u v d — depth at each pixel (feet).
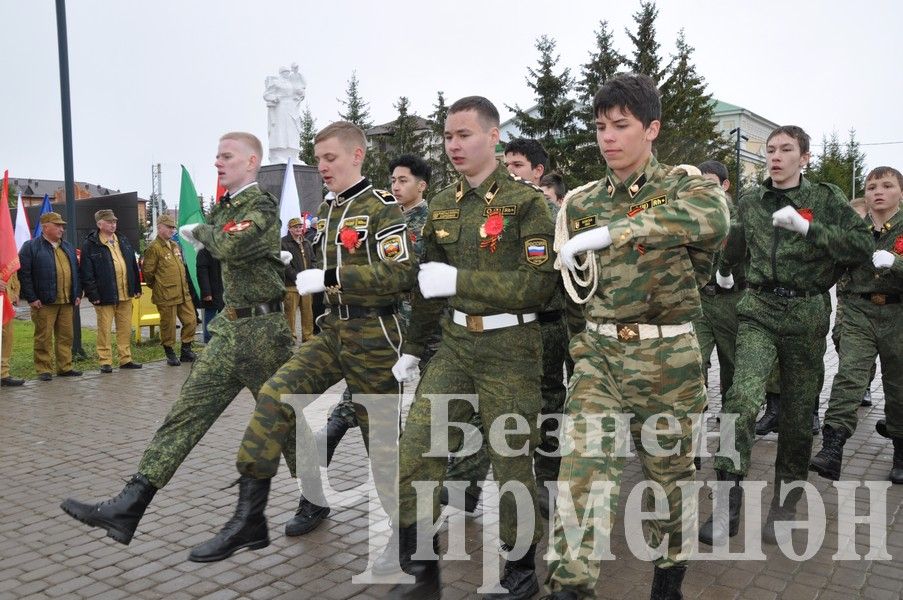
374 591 11.01
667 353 8.75
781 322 12.59
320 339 11.54
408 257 10.72
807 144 13.06
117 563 12.11
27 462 18.10
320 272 10.84
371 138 151.94
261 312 12.48
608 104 8.84
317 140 11.53
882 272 15.52
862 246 12.31
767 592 10.79
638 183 9.00
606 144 8.94
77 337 34.76
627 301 8.79
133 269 32.35
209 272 33.24
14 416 23.12
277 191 46.85
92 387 28.02
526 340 10.15
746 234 13.38
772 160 13.03
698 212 8.15
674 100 116.78
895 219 17.69
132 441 20.04
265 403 10.79
